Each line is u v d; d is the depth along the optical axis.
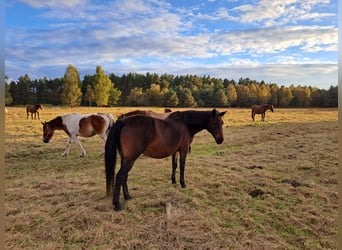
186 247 2.55
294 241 2.73
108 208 3.40
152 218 3.13
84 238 2.68
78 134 7.26
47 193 3.96
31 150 7.67
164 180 4.68
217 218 3.14
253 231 2.89
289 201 3.73
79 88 35.03
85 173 5.29
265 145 8.58
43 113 23.27
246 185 4.36
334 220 3.14
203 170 5.31
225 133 11.71
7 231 2.82
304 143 8.72
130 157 3.42
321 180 4.73
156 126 3.60
